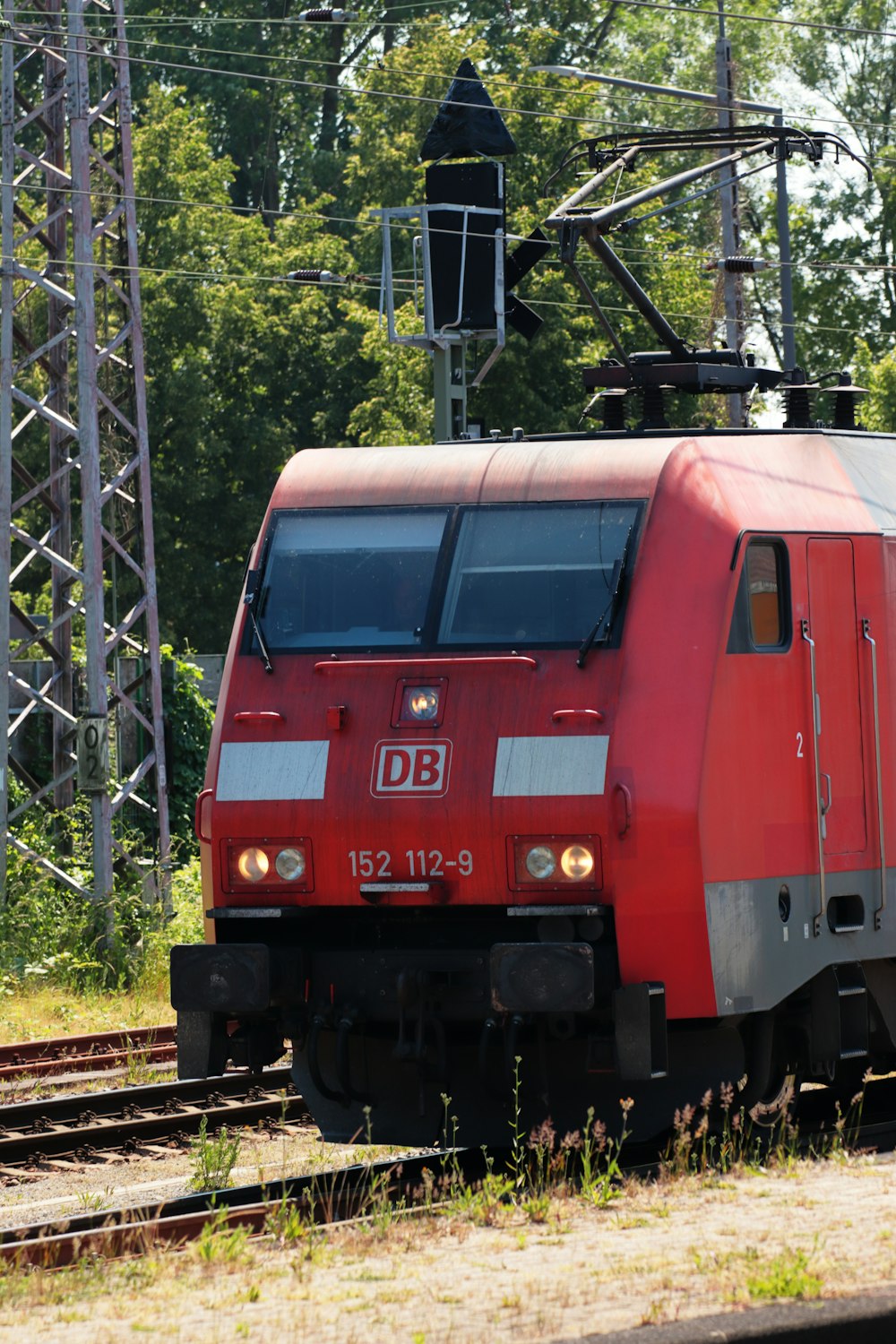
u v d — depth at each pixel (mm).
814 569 30328
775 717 29125
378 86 130000
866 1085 37062
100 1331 18656
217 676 105062
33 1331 19000
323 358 143125
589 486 29266
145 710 68000
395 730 28625
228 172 142750
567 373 110875
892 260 158750
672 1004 27453
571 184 116812
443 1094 28656
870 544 31562
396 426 120500
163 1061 44812
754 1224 21766
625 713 27562
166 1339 18203
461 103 60562
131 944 56250
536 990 27109
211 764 29688
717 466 29516
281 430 139875
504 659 28328
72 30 55219
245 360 141500
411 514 30203
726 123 82188
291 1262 21578
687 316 118938
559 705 27859
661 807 27250
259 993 28828
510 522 29516
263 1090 39906
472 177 60250
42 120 58812
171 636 138500
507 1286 19469
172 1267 21875
